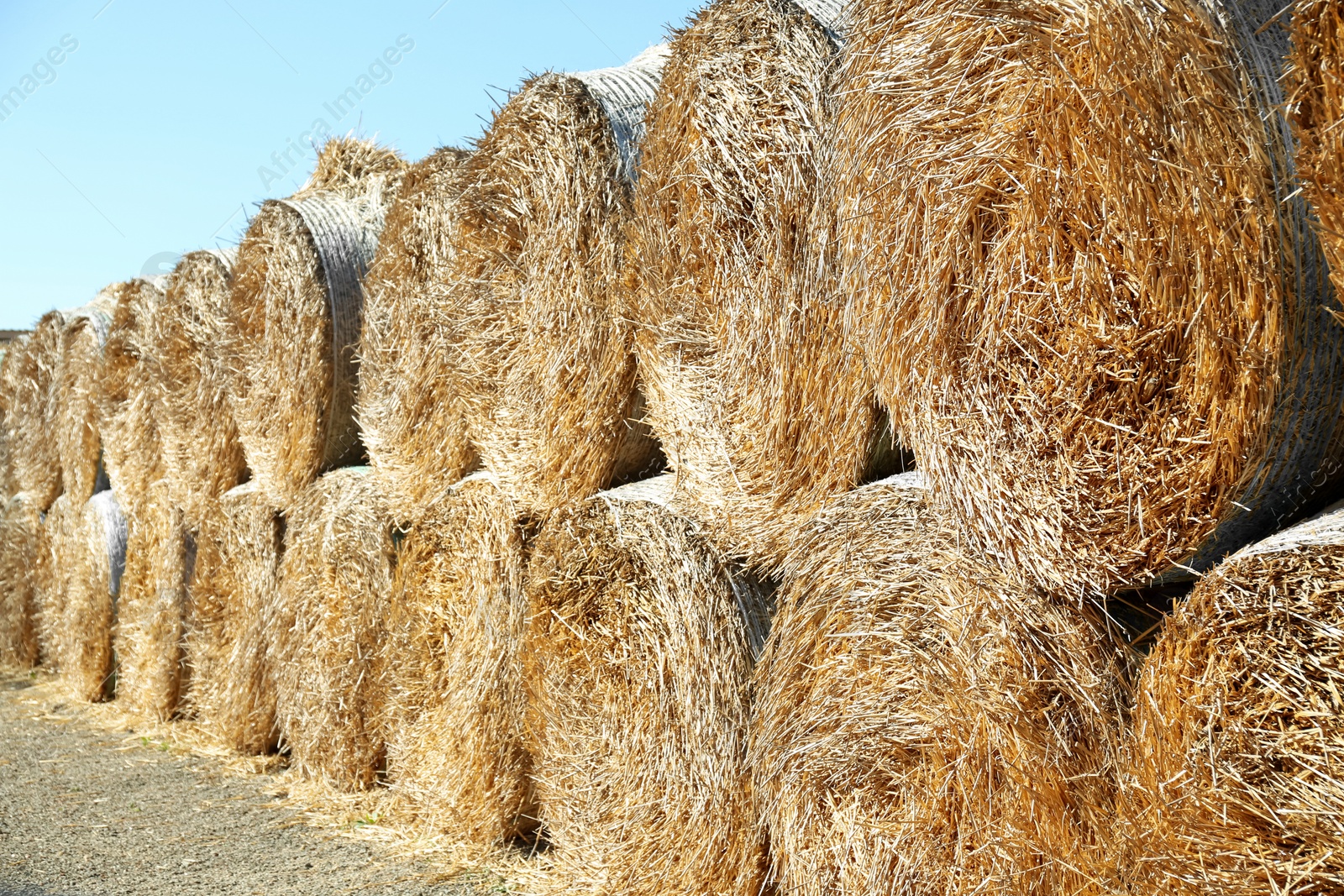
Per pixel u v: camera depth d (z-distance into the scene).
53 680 8.99
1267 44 1.96
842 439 2.84
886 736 2.59
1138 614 2.37
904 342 2.54
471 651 4.25
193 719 6.79
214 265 6.34
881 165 2.60
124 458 7.67
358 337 5.42
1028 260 2.26
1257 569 1.82
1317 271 1.92
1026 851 2.24
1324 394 1.97
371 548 4.91
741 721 3.12
